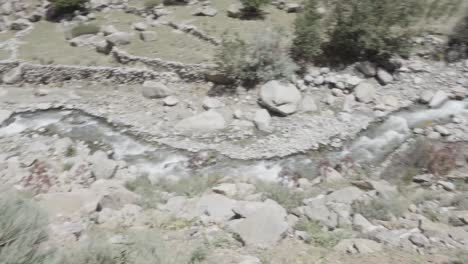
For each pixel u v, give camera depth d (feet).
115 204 32.76
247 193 37.99
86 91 63.36
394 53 62.49
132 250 20.80
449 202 34.27
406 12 61.26
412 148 47.60
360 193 35.27
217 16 78.48
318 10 69.05
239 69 58.65
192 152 50.11
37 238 17.38
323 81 59.57
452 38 64.75
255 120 53.83
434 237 27.63
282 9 80.84
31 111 58.70
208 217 30.83
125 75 63.52
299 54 62.44
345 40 62.39
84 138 53.06
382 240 27.43
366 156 48.06
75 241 22.89
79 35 73.72
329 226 29.96
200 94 59.93
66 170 42.91
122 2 86.89
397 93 59.11
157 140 52.49
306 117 54.90
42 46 72.28
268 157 48.70
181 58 64.54
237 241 26.94
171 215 31.37
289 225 29.37
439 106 56.70
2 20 81.35
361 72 61.26
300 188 40.63
